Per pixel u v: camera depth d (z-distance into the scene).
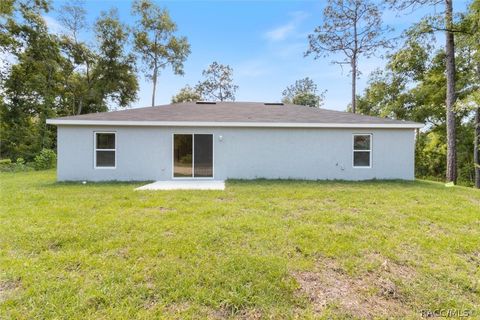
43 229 4.36
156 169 10.47
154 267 3.27
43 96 21.64
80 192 7.54
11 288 2.84
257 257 3.51
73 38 23.91
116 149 10.30
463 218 5.17
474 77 15.39
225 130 10.73
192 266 3.29
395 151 10.98
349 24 21.47
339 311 2.60
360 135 11.00
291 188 8.37
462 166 19.28
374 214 5.41
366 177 10.97
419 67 19.44
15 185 8.93
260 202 6.35
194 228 4.49
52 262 3.35
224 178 10.74
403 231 4.51
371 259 3.56
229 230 4.42
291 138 10.88
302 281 3.07
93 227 4.48
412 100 19.88
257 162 10.83
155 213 5.37
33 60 20.73
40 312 2.49
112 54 25.52
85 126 10.13
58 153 10.05
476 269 3.36
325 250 3.76
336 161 10.95
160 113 11.36
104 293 2.76
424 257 3.63
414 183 9.83
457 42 12.65
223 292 2.81
